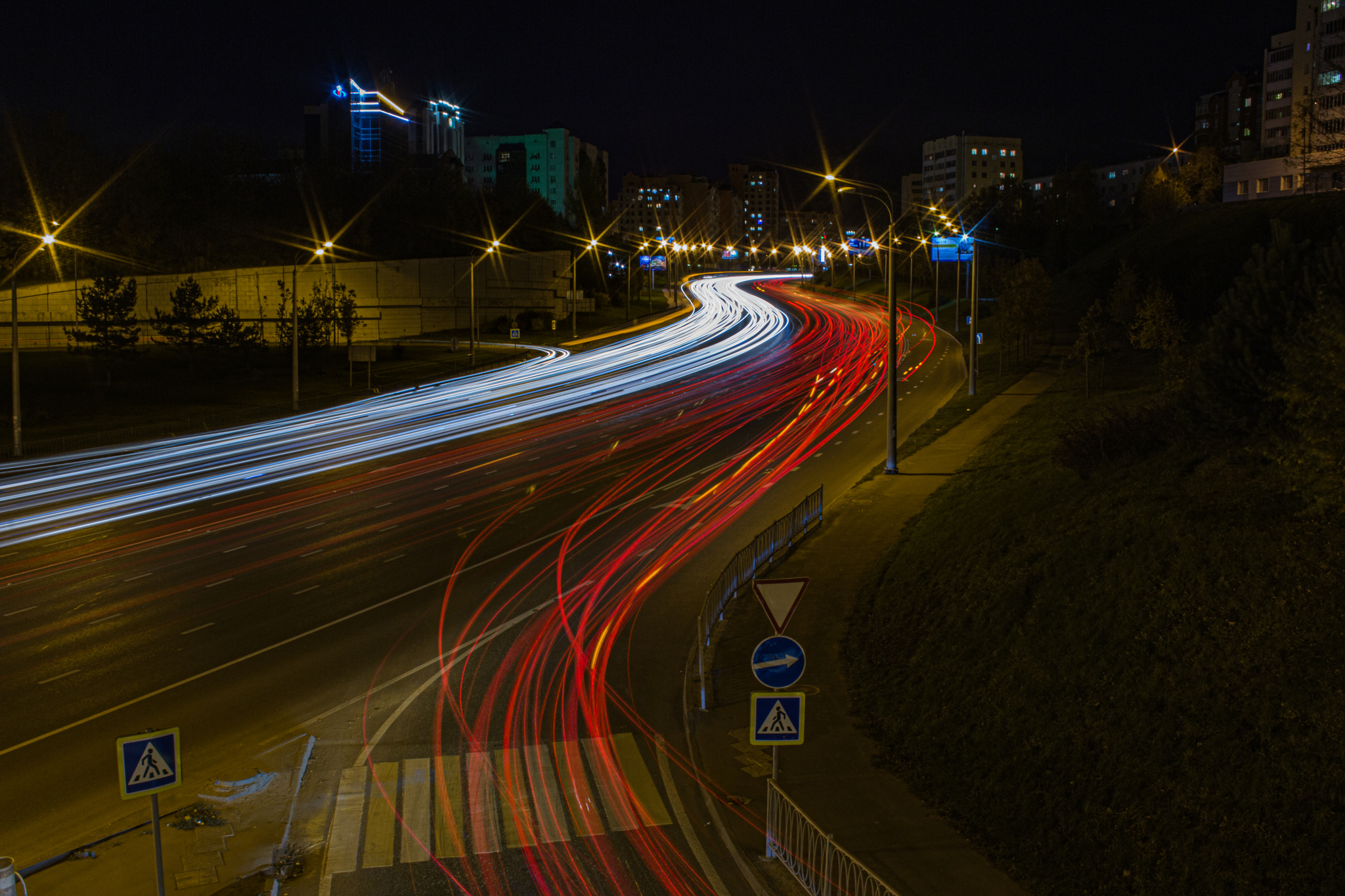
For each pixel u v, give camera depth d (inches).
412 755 479.5
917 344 2635.3
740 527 945.5
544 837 399.5
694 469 1246.9
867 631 623.2
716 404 1825.8
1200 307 1598.2
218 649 632.4
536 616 695.1
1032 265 1923.0
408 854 386.3
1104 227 3430.1
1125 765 381.7
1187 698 395.5
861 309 3624.5
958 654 524.1
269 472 1275.8
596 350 2851.9
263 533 946.1
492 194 4507.9
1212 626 425.4
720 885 361.4
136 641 649.0
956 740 451.5
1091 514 594.2
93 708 540.7
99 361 2297.0
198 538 926.4
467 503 1072.2
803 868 366.3
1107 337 1855.3
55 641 647.8
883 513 939.3
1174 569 475.2
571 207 5718.5
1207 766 360.2
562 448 1419.8
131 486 1191.6
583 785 445.7
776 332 3080.7
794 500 1056.2
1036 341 2220.7
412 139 6909.5
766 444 1416.1
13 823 415.8
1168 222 2741.1
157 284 2886.3
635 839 397.4
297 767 466.3
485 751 483.2
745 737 492.7
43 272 3115.2
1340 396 437.4
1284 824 324.2
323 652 625.6
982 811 398.3
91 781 454.3
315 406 1921.8
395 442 1508.4
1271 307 558.3
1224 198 3250.5
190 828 409.1
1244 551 459.2
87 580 791.1
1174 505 536.7
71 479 1244.5
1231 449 569.0
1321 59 3496.6
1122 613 466.9
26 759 478.0
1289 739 350.6
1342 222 1867.6
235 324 2278.5
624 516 1000.2
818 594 717.3
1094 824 363.9
